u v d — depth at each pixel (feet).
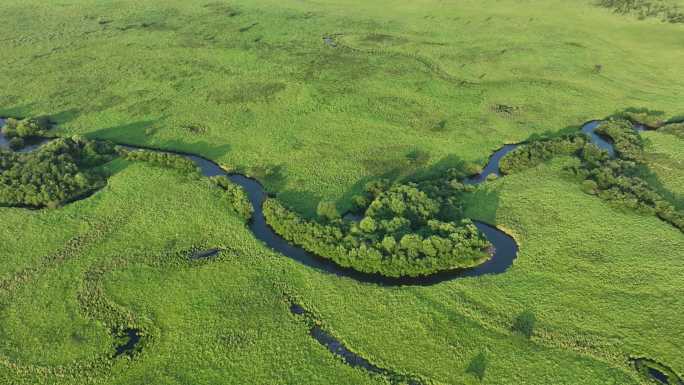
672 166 351.05
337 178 348.18
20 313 246.27
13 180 326.44
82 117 429.38
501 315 241.55
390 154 375.86
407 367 219.41
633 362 218.18
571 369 215.72
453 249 271.08
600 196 318.45
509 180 340.59
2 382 215.51
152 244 287.89
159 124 418.31
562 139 375.45
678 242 279.49
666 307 241.35
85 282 262.67
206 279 264.31
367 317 242.37
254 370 219.00
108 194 329.31
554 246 282.36
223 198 321.93
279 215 299.17
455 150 380.58
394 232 280.92
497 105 446.19
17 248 285.23
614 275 260.83
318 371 218.59
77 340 232.73
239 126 415.64
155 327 238.68
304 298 253.85
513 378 212.64
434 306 247.09
